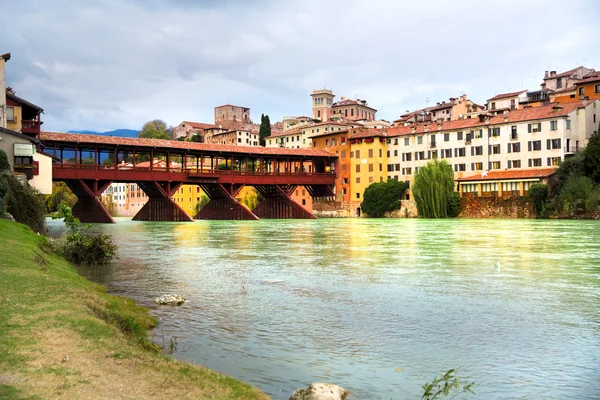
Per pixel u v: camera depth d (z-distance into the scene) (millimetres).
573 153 87375
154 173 89125
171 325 14953
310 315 16234
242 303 18109
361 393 9922
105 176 83750
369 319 15703
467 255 32562
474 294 19609
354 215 114750
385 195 108062
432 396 9781
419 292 20047
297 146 157625
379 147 113250
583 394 9891
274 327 14750
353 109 196125
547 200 84750
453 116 137500
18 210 41000
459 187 99750
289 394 9797
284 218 107562
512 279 23094
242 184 101938
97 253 29641
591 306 17438
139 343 12117
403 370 11227
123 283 22641
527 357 12086
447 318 15789
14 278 16156
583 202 77938
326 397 9117
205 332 14180
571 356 12156
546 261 29203
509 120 94938
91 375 8539
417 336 13828
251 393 9227
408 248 37625
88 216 85000
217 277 24266
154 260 31422
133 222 86312
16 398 7066
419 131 108875
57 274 19953
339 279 23375
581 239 43531
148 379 8922
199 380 9430
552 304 17766
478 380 10641
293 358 11977
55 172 78750
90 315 12688
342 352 12461
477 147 99875
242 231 60781
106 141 84625
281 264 29016
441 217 97688
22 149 50156
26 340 9898
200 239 48562
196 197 155000
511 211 89938
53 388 7656
